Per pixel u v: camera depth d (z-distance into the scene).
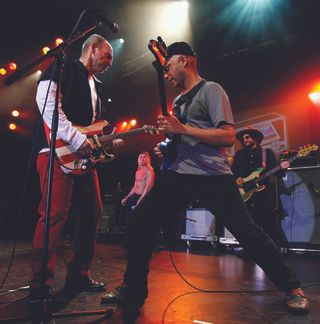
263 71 7.99
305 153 4.66
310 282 2.96
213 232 5.73
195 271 3.49
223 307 2.15
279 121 7.55
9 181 11.09
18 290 2.50
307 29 7.43
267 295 2.46
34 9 7.56
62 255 4.64
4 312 1.97
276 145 7.51
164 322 1.85
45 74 2.35
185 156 2.05
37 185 10.77
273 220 4.85
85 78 2.50
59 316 1.75
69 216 6.66
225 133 1.91
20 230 10.23
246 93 8.14
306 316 1.99
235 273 3.38
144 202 2.12
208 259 4.47
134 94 10.34
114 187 10.34
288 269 2.07
